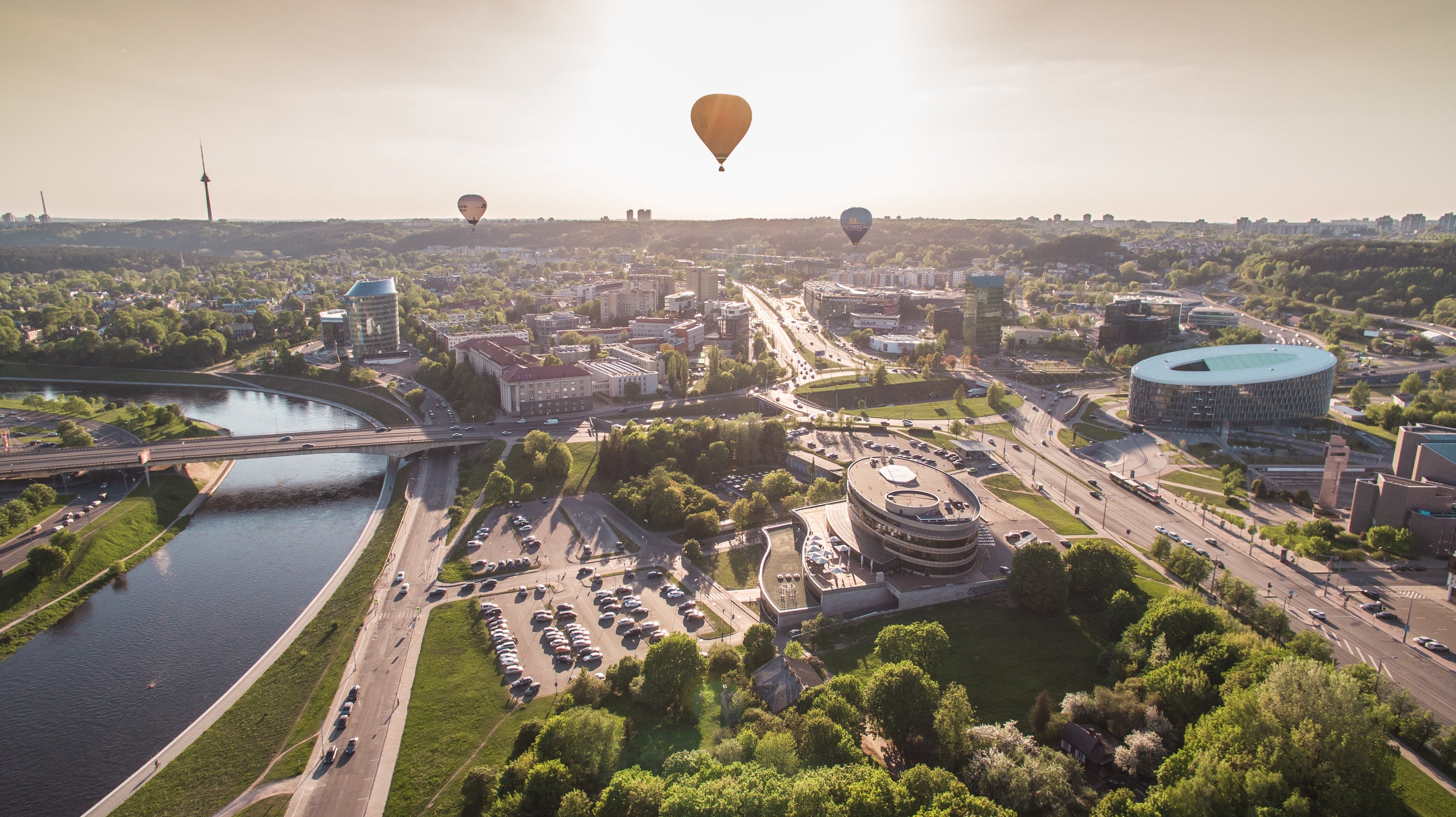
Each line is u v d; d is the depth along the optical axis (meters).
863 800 136.62
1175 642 199.62
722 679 196.62
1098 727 178.38
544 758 166.62
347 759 181.38
